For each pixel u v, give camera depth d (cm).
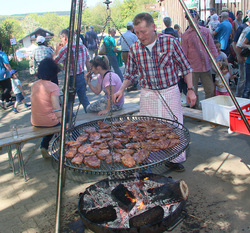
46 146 425
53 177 378
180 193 258
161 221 234
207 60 511
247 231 249
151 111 318
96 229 235
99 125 318
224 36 805
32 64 827
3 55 720
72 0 184
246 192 308
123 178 286
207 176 348
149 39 276
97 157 240
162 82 301
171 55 289
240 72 596
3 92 755
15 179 381
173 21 1251
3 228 279
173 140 251
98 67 426
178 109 313
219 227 258
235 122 310
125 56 824
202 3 1094
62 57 502
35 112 389
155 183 279
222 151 412
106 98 452
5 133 384
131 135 279
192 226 262
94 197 266
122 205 254
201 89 760
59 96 387
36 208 311
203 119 401
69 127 318
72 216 289
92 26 1228
